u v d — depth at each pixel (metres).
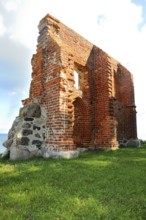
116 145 10.34
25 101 10.16
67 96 8.10
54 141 7.68
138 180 4.43
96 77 11.04
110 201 3.25
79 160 6.88
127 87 14.55
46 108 8.45
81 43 10.71
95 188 3.88
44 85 8.87
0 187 3.96
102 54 10.98
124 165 6.09
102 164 6.21
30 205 3.08
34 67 9.69
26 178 4.55
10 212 2.84
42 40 9.38
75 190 3.77
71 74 8.58
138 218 2.70
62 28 9.80
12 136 8.22
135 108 14.51
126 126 14.12
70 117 8.04
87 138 10.17
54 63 8.39
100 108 10.59
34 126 8.09
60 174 4.92
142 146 14.12
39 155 7.90
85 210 2.88
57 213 2.79
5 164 6.50
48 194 3.52
